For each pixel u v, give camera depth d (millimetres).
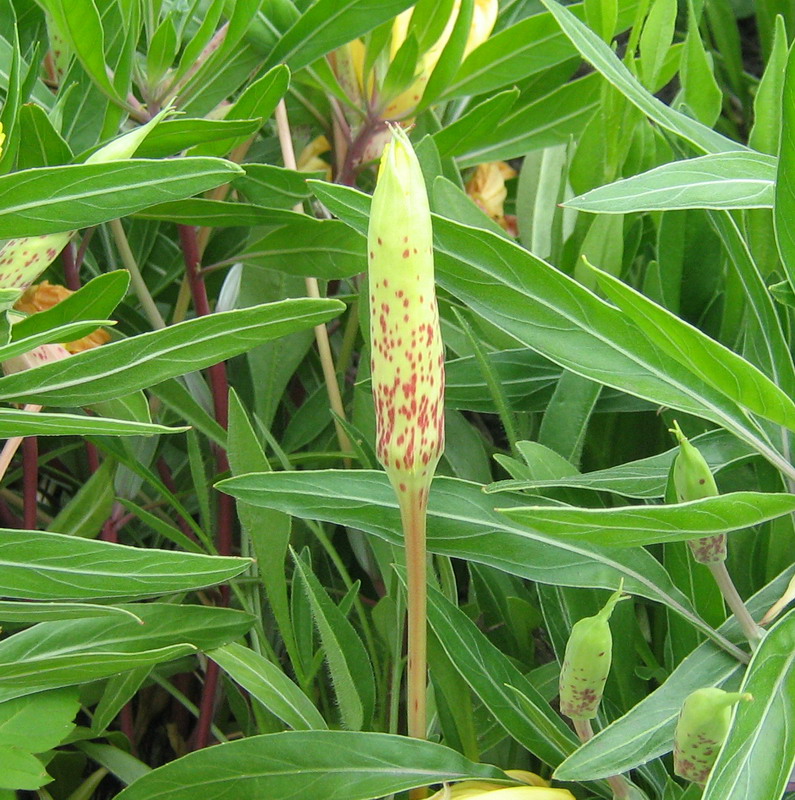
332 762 251
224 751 251
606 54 267
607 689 284
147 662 259
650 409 306
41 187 236
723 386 222
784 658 227
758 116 281
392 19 319
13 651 272
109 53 336
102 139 313
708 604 260
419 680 244
